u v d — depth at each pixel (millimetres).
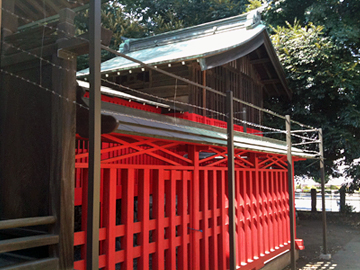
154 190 4594
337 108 14742
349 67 13203
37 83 2621
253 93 12289
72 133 2506
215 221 5781
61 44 2453
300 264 8781
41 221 2270
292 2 15875
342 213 16781
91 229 2188
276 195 8711
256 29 10039
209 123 8859
